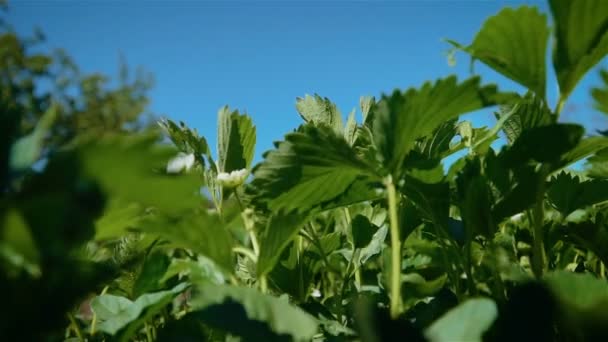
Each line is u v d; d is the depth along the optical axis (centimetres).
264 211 87
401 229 94
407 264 106
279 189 79
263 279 79
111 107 2094
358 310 55
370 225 110
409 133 72
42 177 45
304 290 109
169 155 48
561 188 100
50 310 47
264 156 78
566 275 60
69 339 94
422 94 69
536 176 78
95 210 45
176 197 50
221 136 106
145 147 46
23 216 43
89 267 54
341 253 122
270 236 77
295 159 77
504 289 76
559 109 78
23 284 47
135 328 76
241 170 102
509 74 77
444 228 84
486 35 74
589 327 52
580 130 72
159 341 73
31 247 44
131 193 48
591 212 108
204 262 81
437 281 81
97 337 96
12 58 1830
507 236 99
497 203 78
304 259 112
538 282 56
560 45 74
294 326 61
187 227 69
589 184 100
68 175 45
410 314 86
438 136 102
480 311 51
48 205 43
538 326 55
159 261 86
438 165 80
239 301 63
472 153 99
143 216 69
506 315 56
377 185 81
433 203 84
